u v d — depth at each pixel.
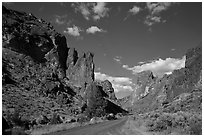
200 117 24.77
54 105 61.22
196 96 69.25
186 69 137.88
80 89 104.50
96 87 85.44
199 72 122.44
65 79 102.62
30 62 77.75
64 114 57.44
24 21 100.56
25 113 42.06
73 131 22.53
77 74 143.25
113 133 20.08
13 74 62.31
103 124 35.81
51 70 93.06
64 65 115.75
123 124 33.16
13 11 98.56
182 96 87.62
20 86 58.72
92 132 21.14
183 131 19.84
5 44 75.25
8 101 43.97
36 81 68.81
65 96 73.38
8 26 83.19
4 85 51.75
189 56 141.25
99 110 68.94
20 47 82.69
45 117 44.69
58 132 21.53
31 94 58.16
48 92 67.81
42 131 22.31
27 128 27.05
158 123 23.06
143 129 23.23
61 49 115.56
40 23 112.69
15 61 70.00
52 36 111.50
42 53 98.75
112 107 125.81
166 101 133.12
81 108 72.50
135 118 48.34
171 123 23.11
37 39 99.12
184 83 131.38
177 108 68.62
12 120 27.92
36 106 51.06
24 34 90.00
